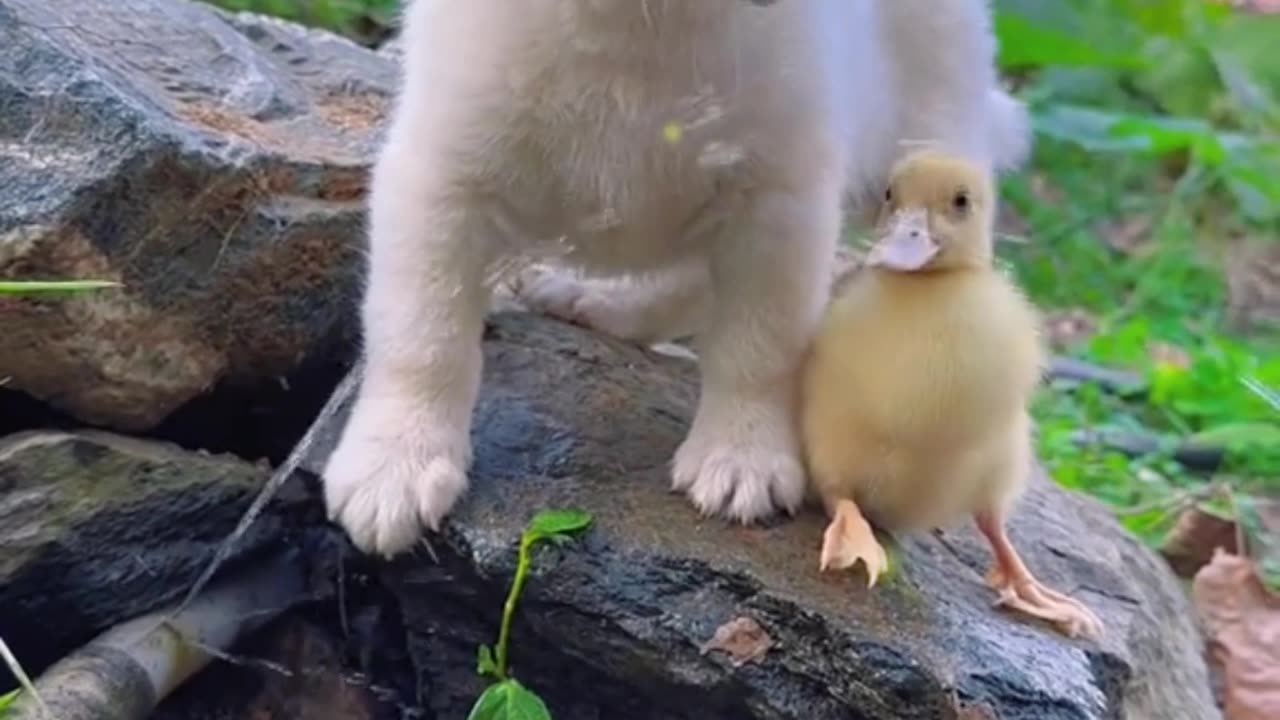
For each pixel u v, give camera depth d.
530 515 1.02
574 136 1.02
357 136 1.17
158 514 1.05
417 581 1.04
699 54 1.00
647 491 1.03
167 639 1.05
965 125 1.23
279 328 1.10
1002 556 1.04
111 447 1.05
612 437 1.06
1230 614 1.30
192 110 1.14
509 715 1.00
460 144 1.02
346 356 1.12
